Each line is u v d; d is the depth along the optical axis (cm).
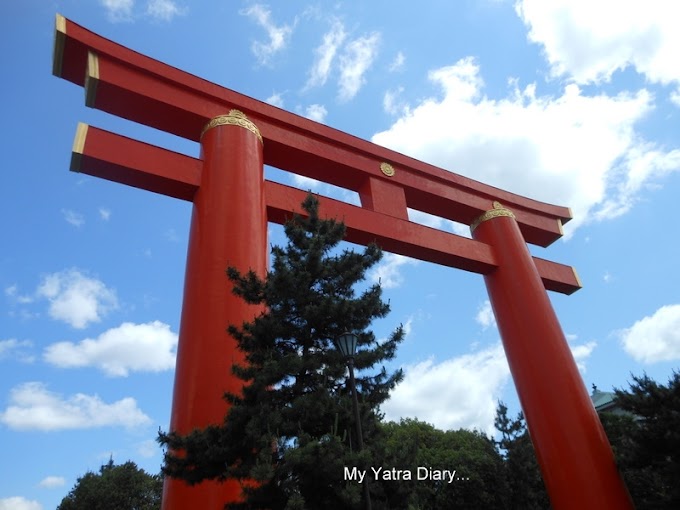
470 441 3753
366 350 1214
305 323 1230
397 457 1135
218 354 1405
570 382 2108
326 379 1139
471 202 2561
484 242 2506
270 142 2016
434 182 2491
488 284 2448
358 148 2286
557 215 2834
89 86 1742
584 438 1988
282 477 988
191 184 1748
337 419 1066
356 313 1255
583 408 2059
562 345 2203
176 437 1091
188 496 1241
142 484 4275
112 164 1658
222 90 1998
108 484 4162
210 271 1538
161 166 1728
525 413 2150
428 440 3844
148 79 1859
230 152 1806
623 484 1953
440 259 2309
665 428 1903
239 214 1659
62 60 1800
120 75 1797
